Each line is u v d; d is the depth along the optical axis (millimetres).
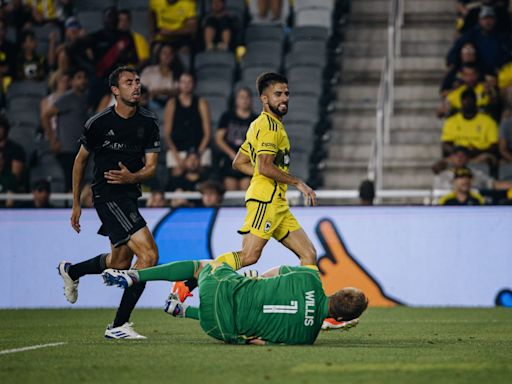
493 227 42688
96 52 57625
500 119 53312
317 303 23328
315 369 18859
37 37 59812
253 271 25156
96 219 43781
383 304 42812
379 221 43062
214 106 56938
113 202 26906
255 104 57531
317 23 61812
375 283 42875
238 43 59875
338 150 57688
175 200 50688
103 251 43688
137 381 17391
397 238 42969
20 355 22094
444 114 53875
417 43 61875
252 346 23422
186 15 59281
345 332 29844
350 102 60156
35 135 56062
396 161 55969
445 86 54156
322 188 56031
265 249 43094
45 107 54844
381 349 23125
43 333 29578
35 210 43969
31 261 43875
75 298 28516
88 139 26891
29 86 58031
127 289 26656
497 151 52406
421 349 23328
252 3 61938
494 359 20969
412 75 60844
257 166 27875
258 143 27547
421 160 55844
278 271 24828
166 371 18719
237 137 52469
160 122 55125
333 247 43062
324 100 60375
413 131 57531
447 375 18047
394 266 42938
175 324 33656
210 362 20078
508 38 55125
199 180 51250
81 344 25047
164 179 52062
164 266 24391
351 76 61656
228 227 43344
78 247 43781
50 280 43750
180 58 57219
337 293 23266
